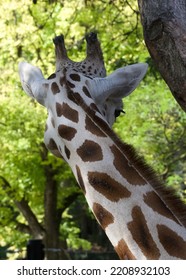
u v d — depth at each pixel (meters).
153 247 4.54
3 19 14.59
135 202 4.69
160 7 5.48
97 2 14.05
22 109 17.69
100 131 4.96
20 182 20.89
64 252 20.98
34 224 22.56
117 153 4.87
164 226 4.59
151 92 17.06
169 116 17.41
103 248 35.22
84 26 15.39
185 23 5.41
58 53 5.62
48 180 21.62
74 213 33.97
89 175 4.84
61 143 5.18
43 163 19.70
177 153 18.25
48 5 14.31
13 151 19.39
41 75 5.62
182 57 5.31
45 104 5.43
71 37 15.05
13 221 23.27
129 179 4.77
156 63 5.59
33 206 23.62
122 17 14.05
